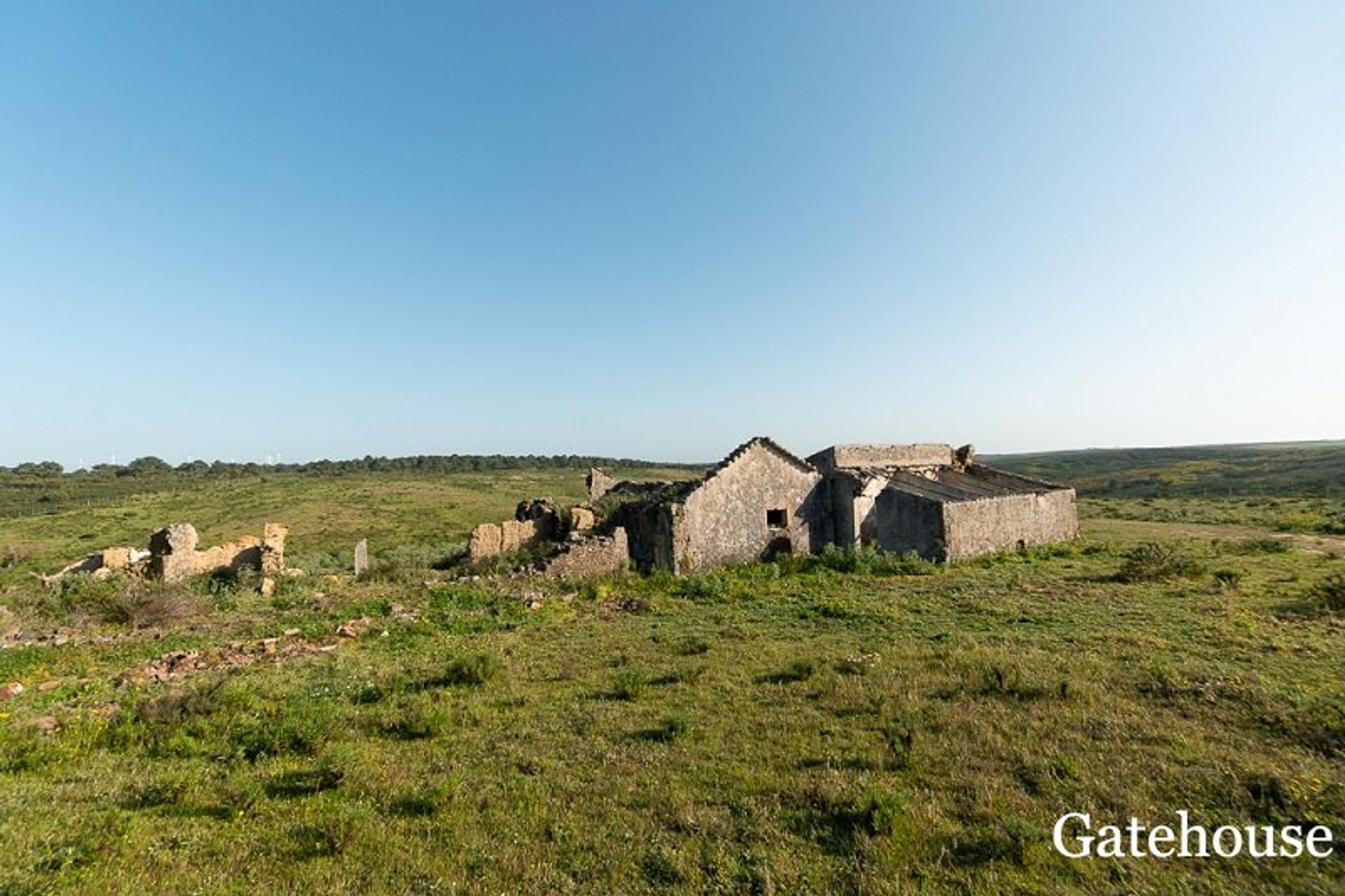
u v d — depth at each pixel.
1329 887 4.74
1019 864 5.09
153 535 24.78
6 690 10.68
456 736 8.20
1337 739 7.07
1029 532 29.92
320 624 15.74
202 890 4.89
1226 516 44.44
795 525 26.70
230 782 6.86
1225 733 7.48
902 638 12.84
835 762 7.02
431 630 14.76
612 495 32.19
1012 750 7.11
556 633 14.43
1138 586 18.00
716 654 12.01
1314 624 12.81
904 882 4.89
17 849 5.32
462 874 5.12
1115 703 8.51
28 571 29.78
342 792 6.57
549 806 6.19
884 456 32.50
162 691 10.12
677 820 5.88
